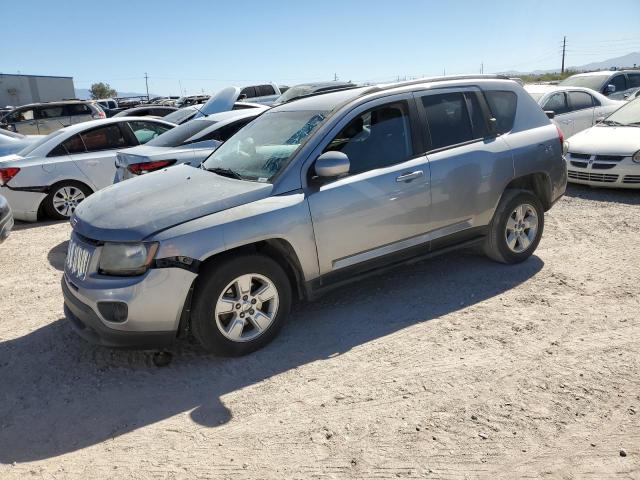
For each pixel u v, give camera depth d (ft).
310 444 9.03
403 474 8.20
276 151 13.37
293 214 12.08
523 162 15.92
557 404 9.71
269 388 10.83
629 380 10.35
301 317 13.97
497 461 8.37
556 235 19.86
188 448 9.14
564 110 35.73
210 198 11.85
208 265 11.46
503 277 15.87
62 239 23.75
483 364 11.21
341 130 13.16
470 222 15.26
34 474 8.68
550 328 12.64
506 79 16.81
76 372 11.98
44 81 183.32
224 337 11.73
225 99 30.45
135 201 12.23
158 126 30.35
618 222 21.16
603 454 8.42
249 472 8.45
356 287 15.74
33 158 26.37
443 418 9.48
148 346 11.30
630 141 25.49
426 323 13.25
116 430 9.77
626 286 14.83
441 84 15.12
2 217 19.61
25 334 14.05
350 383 10.81
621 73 47.09
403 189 13.65
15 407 10.72
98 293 10.88
